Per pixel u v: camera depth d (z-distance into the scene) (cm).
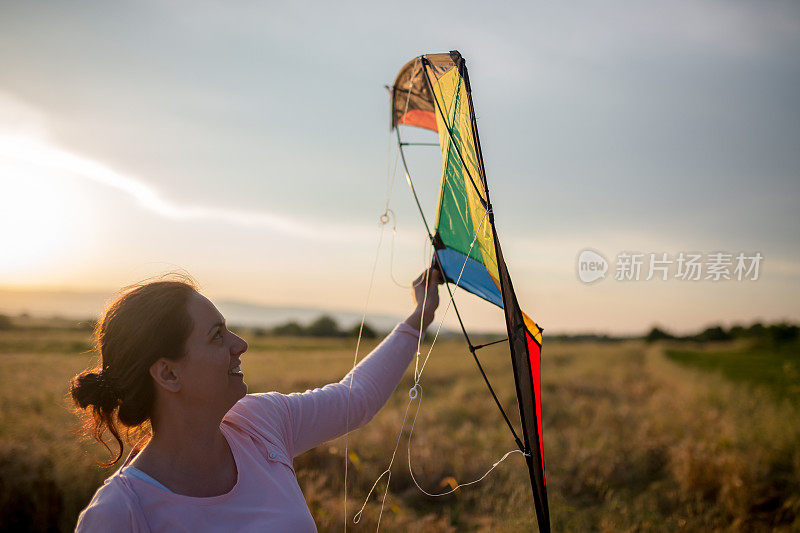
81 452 469
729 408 953
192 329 115
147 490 109
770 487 535
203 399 117
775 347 4634
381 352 175
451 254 181
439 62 153
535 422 135
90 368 122
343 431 160
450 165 165
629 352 3981
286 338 4934
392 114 192
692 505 522
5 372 1237
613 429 784
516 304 137
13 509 405
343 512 431
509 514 482
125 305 116
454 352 2758
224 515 115
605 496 560
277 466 131
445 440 675
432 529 442
